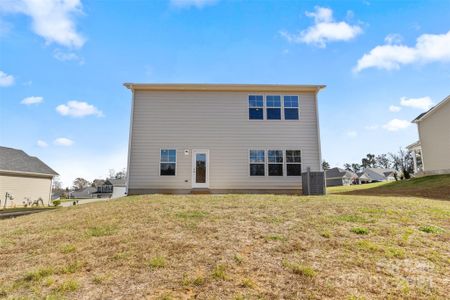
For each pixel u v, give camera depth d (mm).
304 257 4062
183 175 13688
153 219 6352
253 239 4840
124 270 3752
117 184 47656
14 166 24172
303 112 14477
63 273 3740
